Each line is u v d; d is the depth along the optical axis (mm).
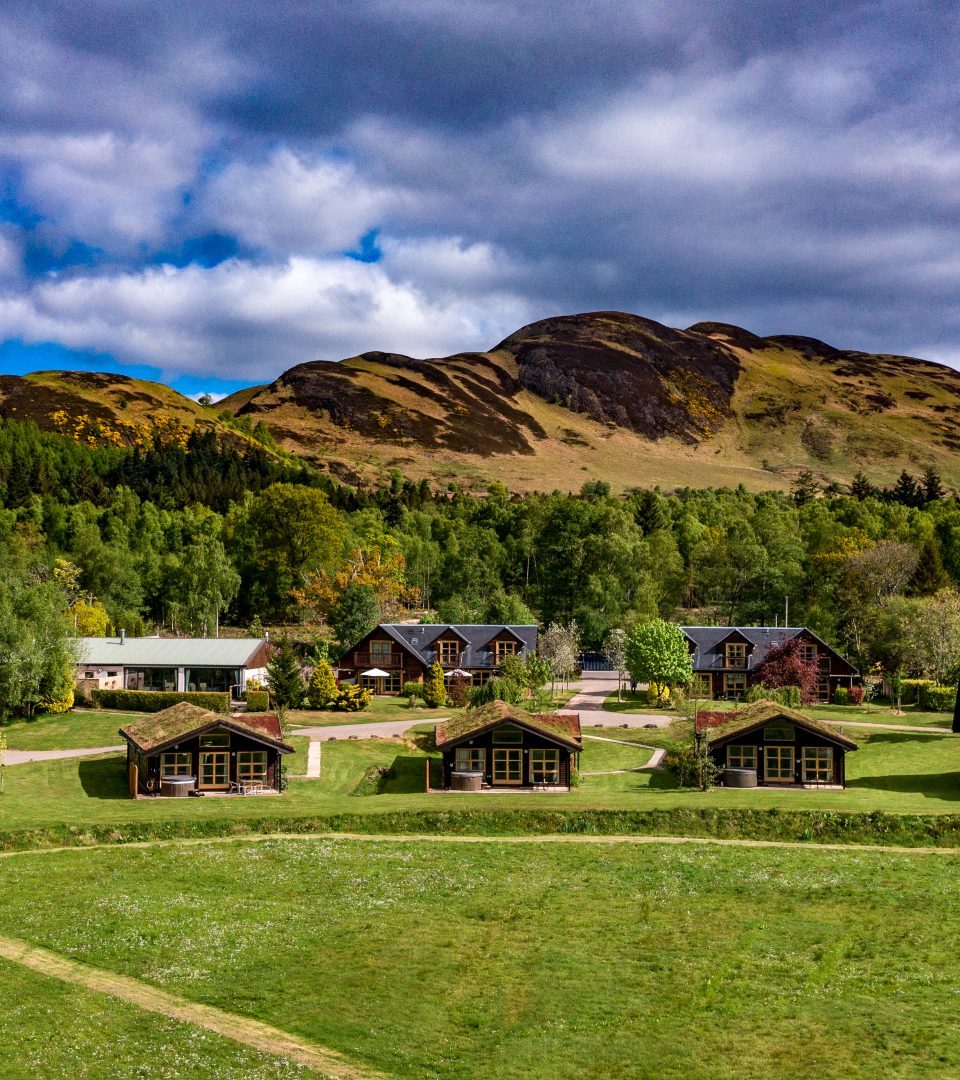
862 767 70875
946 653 104938
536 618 156500
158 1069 28578
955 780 64000
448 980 35438
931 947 38438
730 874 46781
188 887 44781
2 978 34594
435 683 98688
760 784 65938
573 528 160125
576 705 98812
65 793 62438
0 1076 27734
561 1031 31688
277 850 50406
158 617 159625
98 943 37938
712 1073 29234
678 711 92250
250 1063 29156
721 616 161125
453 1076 28891
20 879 45562
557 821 55000
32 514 184000
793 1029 31922
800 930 40156
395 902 43031
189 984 34625
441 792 63219
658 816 54938
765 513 194250
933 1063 29797
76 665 95438
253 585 165125
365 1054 30047
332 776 68688
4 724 84375
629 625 132500
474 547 188125
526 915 41719
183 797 61844
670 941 39094
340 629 129000
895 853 50250
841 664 106938
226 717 65438
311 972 35906
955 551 174250
